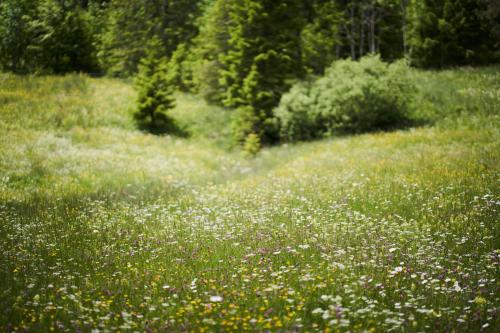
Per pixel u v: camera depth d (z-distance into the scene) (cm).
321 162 1948
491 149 1644
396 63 2762
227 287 629
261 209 1141
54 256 821
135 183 1803
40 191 1603
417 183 1277
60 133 2534
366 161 1767
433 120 2502
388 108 2547
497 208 973
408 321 505
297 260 738
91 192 1594
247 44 3152
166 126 3078
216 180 1953
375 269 677
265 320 498
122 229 1024
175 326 510
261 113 2953
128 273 712
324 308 557
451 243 787
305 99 2762
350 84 2597
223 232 946
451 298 562
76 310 555
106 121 2934
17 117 2692
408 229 883
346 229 909
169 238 924
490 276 627
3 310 544
